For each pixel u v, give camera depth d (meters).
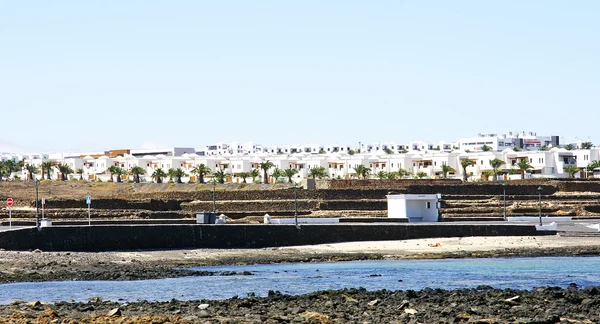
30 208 176.50
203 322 55.25
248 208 191.50
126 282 87.44
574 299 66.38
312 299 68.31
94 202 182.50
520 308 61.84
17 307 63.19
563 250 125.19
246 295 75.50
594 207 199.00
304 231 132.25
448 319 56.00
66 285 84.62
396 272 97.94
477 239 137.88
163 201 190.38
